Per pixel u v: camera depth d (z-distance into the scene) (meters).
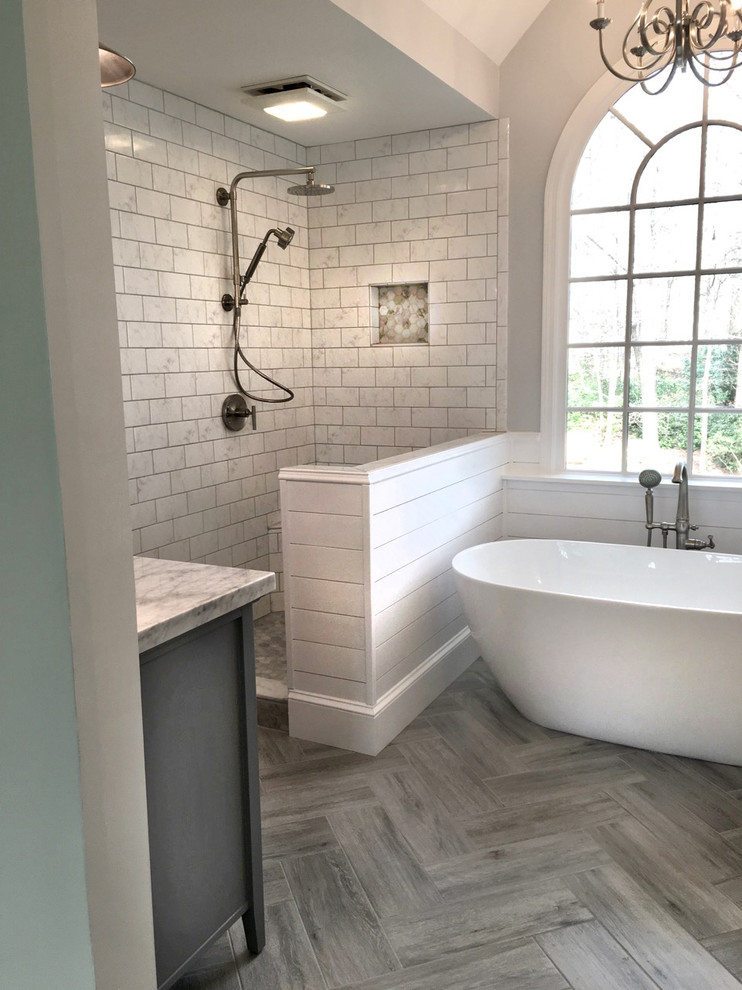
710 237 4.02
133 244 3.54
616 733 3.21
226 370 4.18
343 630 3.17
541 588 3.93
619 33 4.00
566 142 4.16
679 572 3.73
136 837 1.43
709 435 4.16
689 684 2.92
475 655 4.18
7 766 1.36
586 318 4.32
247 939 2.14
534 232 4.30
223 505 4.22
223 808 2.00
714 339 4.08
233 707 2.01
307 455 4.94
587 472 4.42
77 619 1.27
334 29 3.06
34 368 1.20
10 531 1.28
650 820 2.71
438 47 3.59
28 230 1.17
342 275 4.77
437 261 4.52
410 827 2.69
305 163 4.74
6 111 1.15
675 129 4.00
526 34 4.17
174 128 3.74
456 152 4.39
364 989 2.01
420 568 3.50
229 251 4.14
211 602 1.81
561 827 2.67
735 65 2.63
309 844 2.61
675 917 2.24
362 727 3.19
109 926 1.37
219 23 2.98
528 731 3.36
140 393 3.64
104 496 1.31
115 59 1.66
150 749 1.76
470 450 3.94
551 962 2.08
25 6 1.12
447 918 2.26
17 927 1.41
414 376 4.69
